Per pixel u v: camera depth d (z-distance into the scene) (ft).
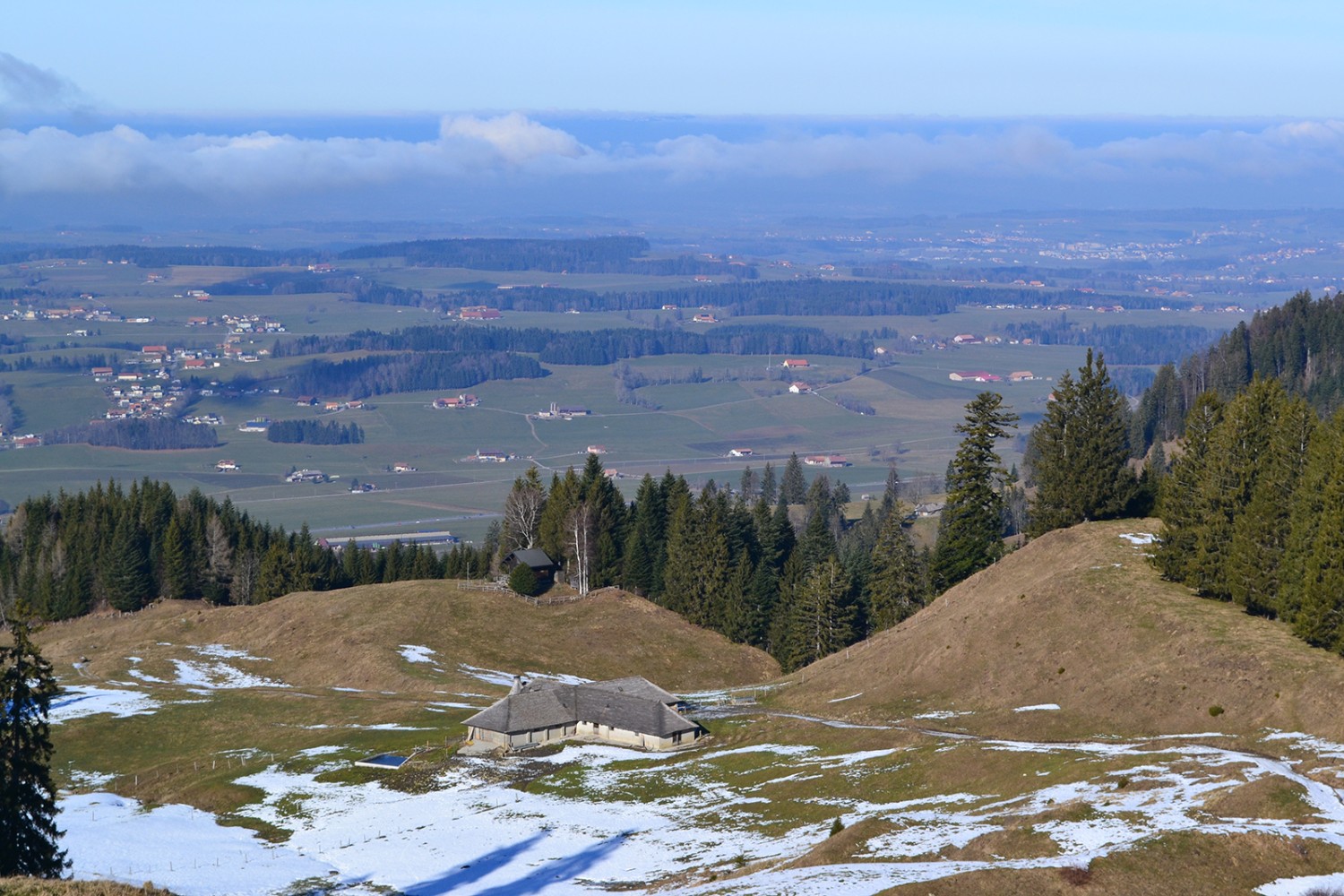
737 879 220.43
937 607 411.54
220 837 287.07
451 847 271.49
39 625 233.35
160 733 384.27
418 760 340.80
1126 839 200.03
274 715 399.03
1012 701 322.96
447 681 438.40
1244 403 340.80
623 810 288.51
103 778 347.77
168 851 274.36
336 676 458.91
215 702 416.87
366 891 246.27
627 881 240.53
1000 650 346.13
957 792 259.19
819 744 318.45
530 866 255.50
